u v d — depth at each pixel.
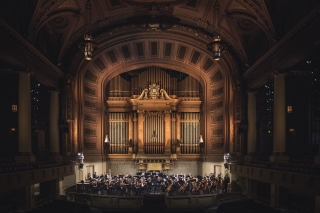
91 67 22.75
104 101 24.59
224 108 22.39
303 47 12.35
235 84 21.03
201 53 22.50
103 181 18.64
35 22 15.01
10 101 20.42
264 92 23.55
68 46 19.70
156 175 20.28
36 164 14.84
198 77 24.91
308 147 19.25
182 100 24.97
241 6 16.47
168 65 24.64
